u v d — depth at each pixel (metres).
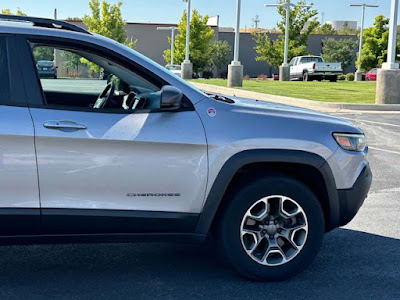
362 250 4.87
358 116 15.30
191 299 3.80
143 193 3.79
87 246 4.85
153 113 3.81
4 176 3.55
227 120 3.92
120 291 3.92
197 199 3.87
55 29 3.78
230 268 4.16
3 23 3.71
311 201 4.04
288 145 3.95
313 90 23.22
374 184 7.47
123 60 3.86
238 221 3.96
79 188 3.68
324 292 3.96
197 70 51.31
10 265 4.38
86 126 3.66
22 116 3.58
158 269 4.34
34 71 3.68
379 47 49.25
